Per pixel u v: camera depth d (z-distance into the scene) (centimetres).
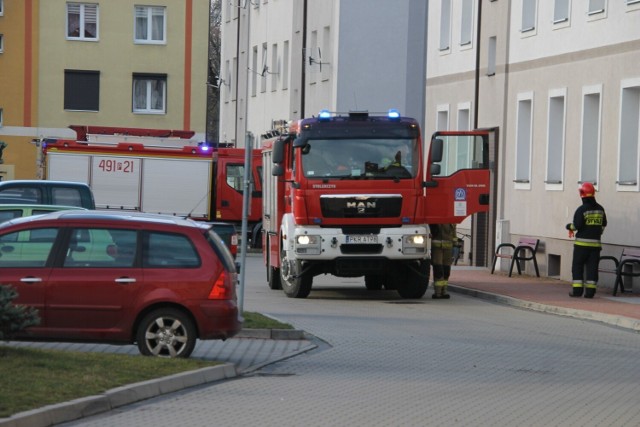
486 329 3048
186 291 2175
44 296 2169
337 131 3806
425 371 2250
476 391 2005
